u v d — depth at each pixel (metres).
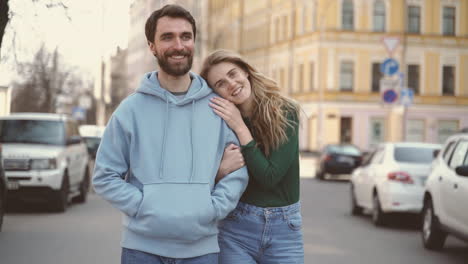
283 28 62.03
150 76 4.17
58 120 16.84
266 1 64.88
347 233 12.94
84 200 18.30
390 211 13.46
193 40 4.08
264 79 4.39
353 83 56.16
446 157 10.96
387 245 11.44
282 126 4.27
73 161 16.89
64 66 28.56
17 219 14.20
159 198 3.89
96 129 30.86
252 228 4.33
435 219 10.66
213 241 4.07
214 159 4.04
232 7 71.50
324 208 17.83
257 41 66.81
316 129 56.25
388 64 25.97
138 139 3.98
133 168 3.98
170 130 3.99
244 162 4.16
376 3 56.56
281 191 4.34
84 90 45.50
